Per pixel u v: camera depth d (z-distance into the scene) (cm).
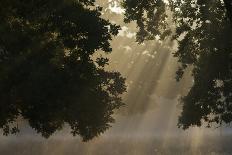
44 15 3378
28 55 3198
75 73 3316
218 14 4438
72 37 3441
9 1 3350
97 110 3434
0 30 3203
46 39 3416
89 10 3512
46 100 3197
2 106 3162
